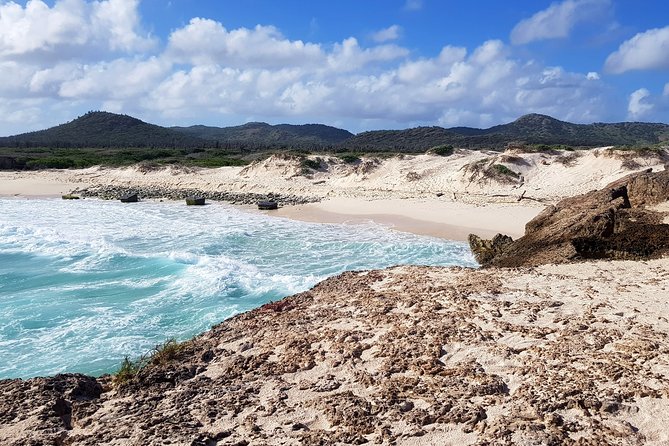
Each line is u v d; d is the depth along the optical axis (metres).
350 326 9.85
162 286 16.91
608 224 16.45
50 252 21.91
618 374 7.08
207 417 6.96
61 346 12.22
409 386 7.32
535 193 38.44
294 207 37.38
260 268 19.44
